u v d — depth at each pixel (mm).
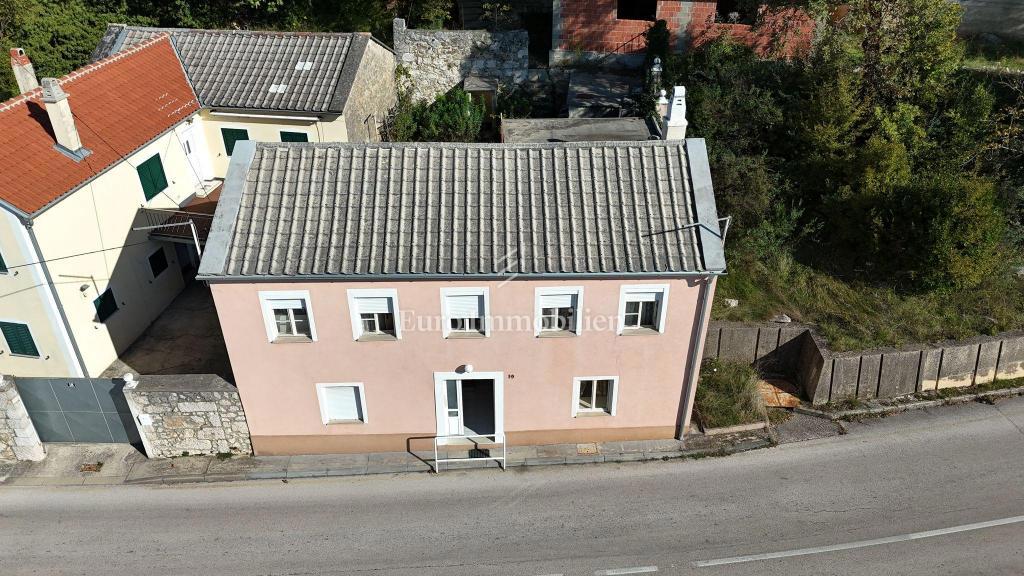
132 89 25391
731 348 22266
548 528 17859
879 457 19734
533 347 18297
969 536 17391
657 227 17594
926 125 25938
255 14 35781
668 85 28500
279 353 18078
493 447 20016
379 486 19094
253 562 17047
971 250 22344
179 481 19328
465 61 32188
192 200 26734
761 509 18266
